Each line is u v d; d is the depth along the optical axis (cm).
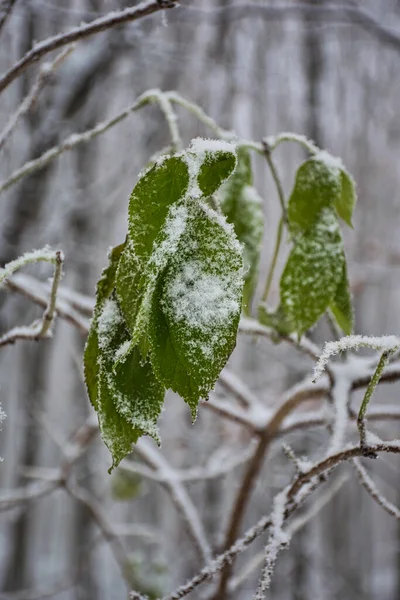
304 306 72
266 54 325
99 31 71
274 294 234
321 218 73
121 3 169
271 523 68
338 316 74
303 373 271
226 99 304
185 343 53
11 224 184
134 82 280
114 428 57
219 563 68
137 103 80
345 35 315
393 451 64
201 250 53
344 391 92
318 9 198
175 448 313
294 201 73
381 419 109
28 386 284
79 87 198
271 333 89
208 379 53
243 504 113
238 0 209
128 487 195
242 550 68
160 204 55
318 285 72
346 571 383
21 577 316
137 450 140
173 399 316
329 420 108
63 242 253
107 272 60
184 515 131
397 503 459
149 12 70
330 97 338
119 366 57
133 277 56
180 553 310
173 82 279
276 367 334
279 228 79
